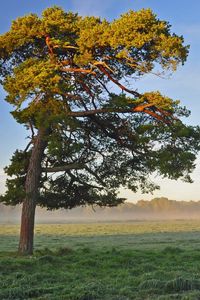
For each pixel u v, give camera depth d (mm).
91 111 19406
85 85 20266
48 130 19672
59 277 12977
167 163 18391
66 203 22922
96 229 107625
